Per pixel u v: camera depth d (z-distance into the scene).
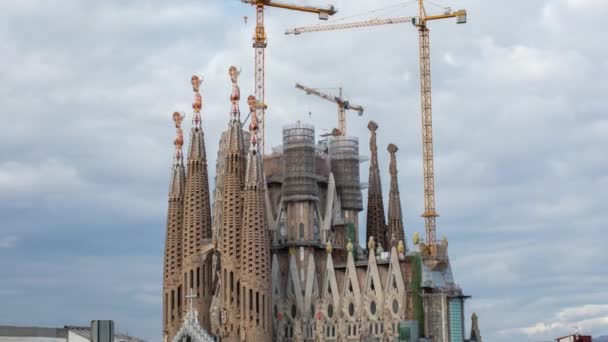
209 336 169.00
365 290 179.12
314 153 194.62
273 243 190.75
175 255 183.75
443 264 180.25
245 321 172.00
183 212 185.12
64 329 107.31
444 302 174.75
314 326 182.50
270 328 173.62
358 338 178.12
